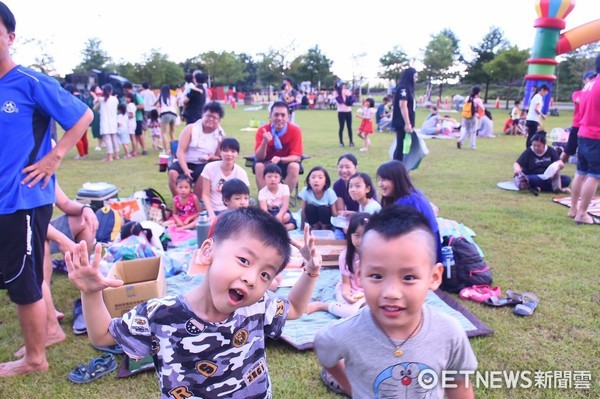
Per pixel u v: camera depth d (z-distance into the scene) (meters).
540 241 5.30
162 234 5.13
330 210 5.58
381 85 66.00
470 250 4.14
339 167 5.61
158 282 3.10
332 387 2.74
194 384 1.64
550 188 7.65
